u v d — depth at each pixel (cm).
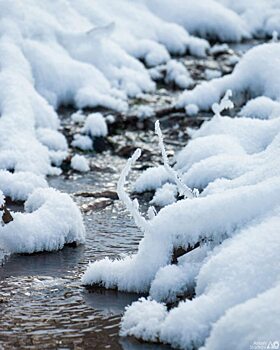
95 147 1426
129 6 2059
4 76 1478
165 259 771
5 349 677
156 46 1895
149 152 1388
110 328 716
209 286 680
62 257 914
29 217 941
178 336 658
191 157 1157
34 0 1761
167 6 2141
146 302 707
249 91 1460
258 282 655
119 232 1009
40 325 725
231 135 1187
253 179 861
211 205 759
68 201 970
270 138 1168
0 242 934
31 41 1638
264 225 719
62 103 1600
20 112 1385
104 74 1708
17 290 810
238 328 594
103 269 809
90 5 1942
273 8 2297
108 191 1180
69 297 788
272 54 1454
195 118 1511
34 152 1291
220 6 2197
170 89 1744
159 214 782
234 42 2155
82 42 1730
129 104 1608
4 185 1136
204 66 1884
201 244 765
